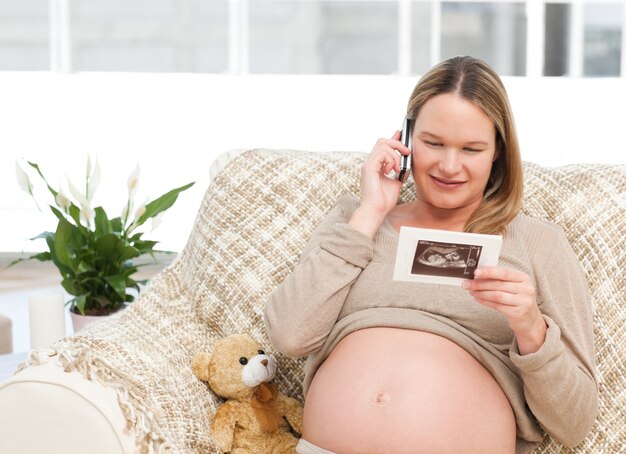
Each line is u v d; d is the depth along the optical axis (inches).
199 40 264.8
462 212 66.6
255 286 72.2
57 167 213.8
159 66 268.4
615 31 234.1
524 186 72.4
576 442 60.7
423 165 63.2
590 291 67.6
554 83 197.2
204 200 78.6
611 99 195.3
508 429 59.7
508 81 198.4
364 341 61.7
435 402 58.0
